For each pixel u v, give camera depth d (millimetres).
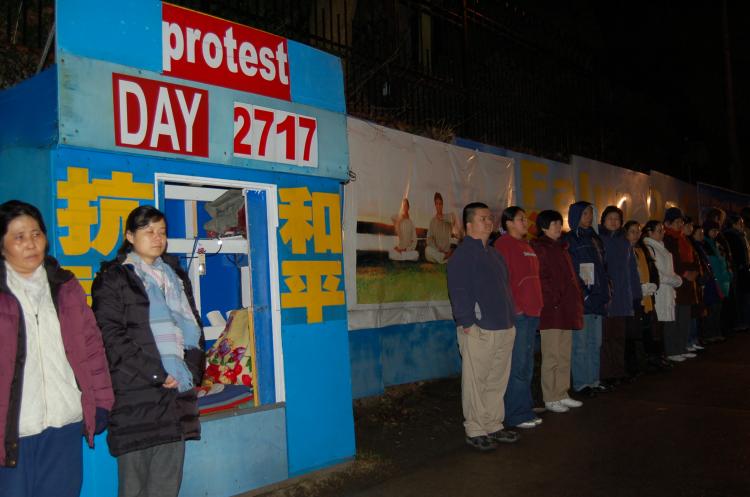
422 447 5129
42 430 2777
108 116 3482
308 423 4426
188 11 3887
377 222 6379
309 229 4566
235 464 3990
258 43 4270
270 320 4336
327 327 4617
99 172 3484
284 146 4395
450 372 7328
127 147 3553
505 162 8305
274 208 4352
